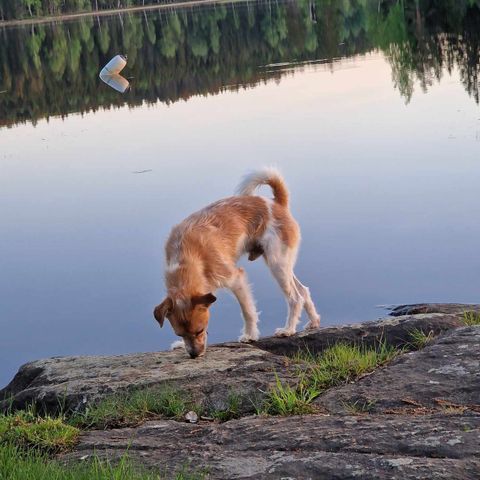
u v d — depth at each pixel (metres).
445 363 6.45
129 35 71.12
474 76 28.03
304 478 4.92
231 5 104.69
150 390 6.88
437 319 7.98
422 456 5.03
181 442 5.81
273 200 8.98
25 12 126.06
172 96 34.50
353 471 4.89
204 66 45.81
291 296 8.78
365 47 44.25
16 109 36.38
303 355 7.92
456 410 5.70
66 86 43.97
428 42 40.62
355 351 7.27
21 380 8.01
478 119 21.28
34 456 5.92
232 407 6.46
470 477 4.70
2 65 57.53
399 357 6.79
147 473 5.20
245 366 7.17
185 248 8.16
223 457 5.36
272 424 5.83
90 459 5.66
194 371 7.18
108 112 31.98
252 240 8.83
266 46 53.03
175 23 79.38
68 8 133.25
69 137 26.38
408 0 55.72
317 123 22.86
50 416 6.88
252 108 27.39
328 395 6.32
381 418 5.68
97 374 7.46
